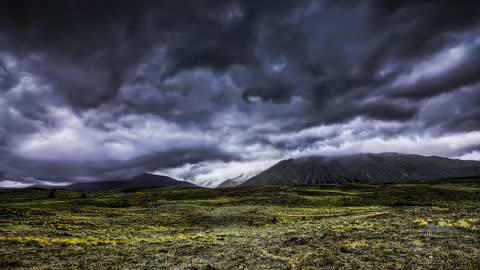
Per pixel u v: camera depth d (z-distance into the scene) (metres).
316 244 22.27
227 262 18.69
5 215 52.16
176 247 24.45
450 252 17.48
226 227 44.38
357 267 15.77
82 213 63.47
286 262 17.69
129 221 51.75
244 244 24.42
